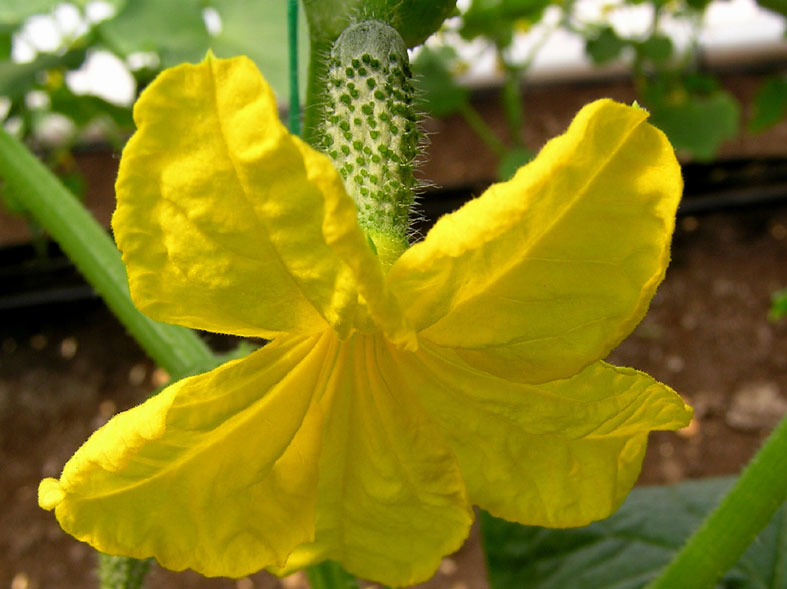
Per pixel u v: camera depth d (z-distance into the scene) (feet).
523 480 0.31
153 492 0.28
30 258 1.42
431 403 0.30
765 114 1.47
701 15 1.51
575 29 1.44
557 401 0.29
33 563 1.03
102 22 0.71
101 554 0.44
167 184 0.23
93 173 1.53
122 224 0.24
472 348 0.27
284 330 0.26
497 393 0.29
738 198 1.55
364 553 0.32
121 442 0.25
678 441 1.15
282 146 0.22
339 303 0.24
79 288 1.41
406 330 0.24
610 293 0.26
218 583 1.00
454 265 0.25
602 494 0.31
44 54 0.98
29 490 1.11
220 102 0.22
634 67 1.51
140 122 0.23
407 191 0.30
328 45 0.36
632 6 1.51
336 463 0.31
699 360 1.26
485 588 0.97
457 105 1.42
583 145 0.23
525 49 1.67
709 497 0.59
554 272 0.25
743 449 1.13
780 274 1.40
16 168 0.45
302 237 0.24
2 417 1.22
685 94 1.51
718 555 0.39
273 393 0.28
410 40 0.34
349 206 0.22
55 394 1.25
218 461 0.28
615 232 0.25
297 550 0.32
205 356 0.44
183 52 0.69
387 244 0.28
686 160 1.57
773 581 0.54
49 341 1.35
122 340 1.34
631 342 1.31
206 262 0.24
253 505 0.29
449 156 1.60
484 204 0.23
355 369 0.30
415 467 0.30
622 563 0.56
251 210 0.24
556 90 1.73
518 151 1.36
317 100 0.37
